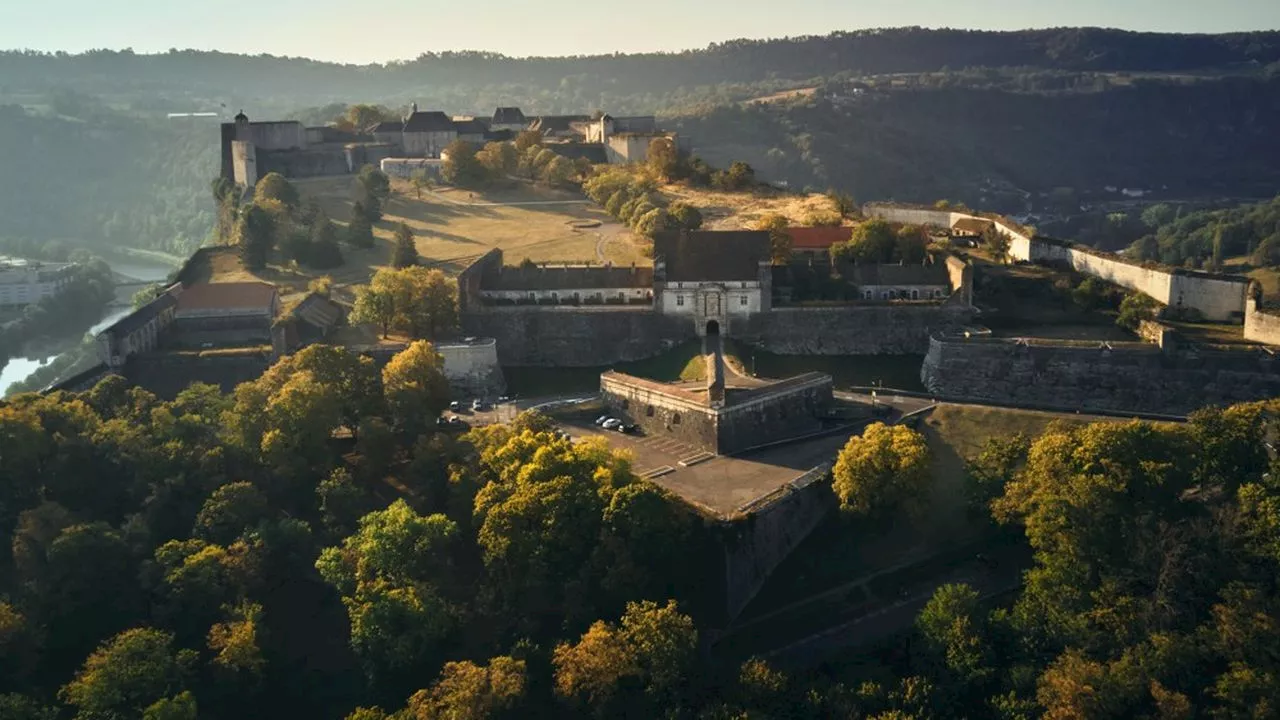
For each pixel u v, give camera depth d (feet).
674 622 495.00
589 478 574.56
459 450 638.53
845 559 583.17
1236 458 570.46
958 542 583.58
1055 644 497.46
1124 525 530.27
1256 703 448.24
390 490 638.94
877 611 548.31
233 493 596.29
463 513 601.21
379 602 521.65
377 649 518.37
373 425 646.33
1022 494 561.02
